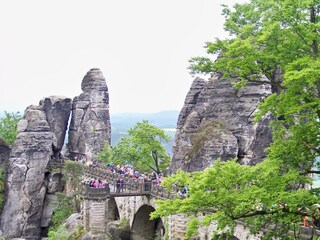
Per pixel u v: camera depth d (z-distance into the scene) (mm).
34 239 82875
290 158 26703
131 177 65000
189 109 67125
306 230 31281
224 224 24203
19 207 82000
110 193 61406
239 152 54375
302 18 25203
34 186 83562
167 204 25188
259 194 23125
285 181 24312
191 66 30625
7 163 84875
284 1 25047
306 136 26281
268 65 27422
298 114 29531
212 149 54062
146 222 65375
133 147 84250
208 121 58656
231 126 56281
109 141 101062
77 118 99750
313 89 26375
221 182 23875
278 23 24859
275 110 27391
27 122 85562
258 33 27703
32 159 84062
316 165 27938
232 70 28594
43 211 85125
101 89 99688
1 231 79062
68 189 83312
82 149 97875
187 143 61625
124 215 67500
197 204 24141
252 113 54688
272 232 27969
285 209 25016
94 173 75875
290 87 24781
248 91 56281
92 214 60875
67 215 75125
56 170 87125
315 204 24969
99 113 98875
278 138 29297
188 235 25391
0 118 98812
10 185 82500
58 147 98062
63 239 59750
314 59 24953
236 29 29812
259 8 28219
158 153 84312
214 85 60875
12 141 95000
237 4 30516
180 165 61250
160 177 65062
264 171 24359
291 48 25766
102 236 59656
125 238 64812
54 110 98250
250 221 29141
